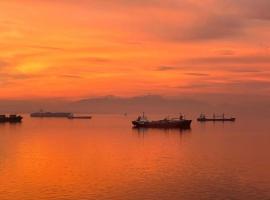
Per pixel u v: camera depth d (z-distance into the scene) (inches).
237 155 5570.9
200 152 5940.0
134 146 6830.7
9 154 5639.8
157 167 4458.7
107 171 4197.8
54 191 3304.6
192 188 3380.9
